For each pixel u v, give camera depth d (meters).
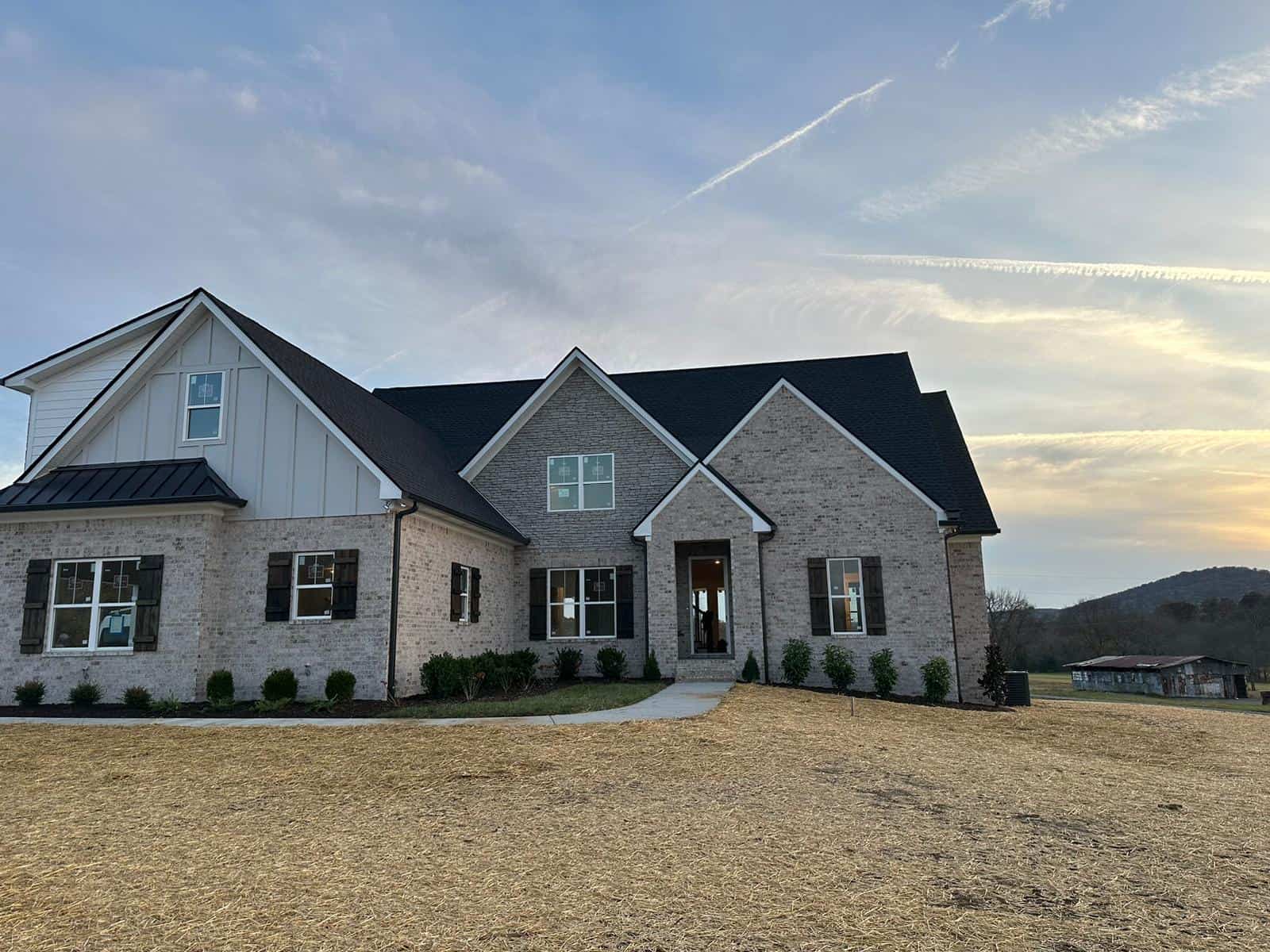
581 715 13.82
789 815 8.31
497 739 11.61
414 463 19.70
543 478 23.05
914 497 20.88
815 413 21.66
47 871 6.78
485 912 5.89
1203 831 8.20
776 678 20.58
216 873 6.71
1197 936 5.56
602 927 5.63
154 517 16.83
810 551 21.03
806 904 6.03
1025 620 72.25
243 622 16.80
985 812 8.66
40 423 20.70
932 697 19.56
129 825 8.12
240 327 17.67
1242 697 51.22
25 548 17.11
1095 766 11.96
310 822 8.20
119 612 16.91
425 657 17.66
